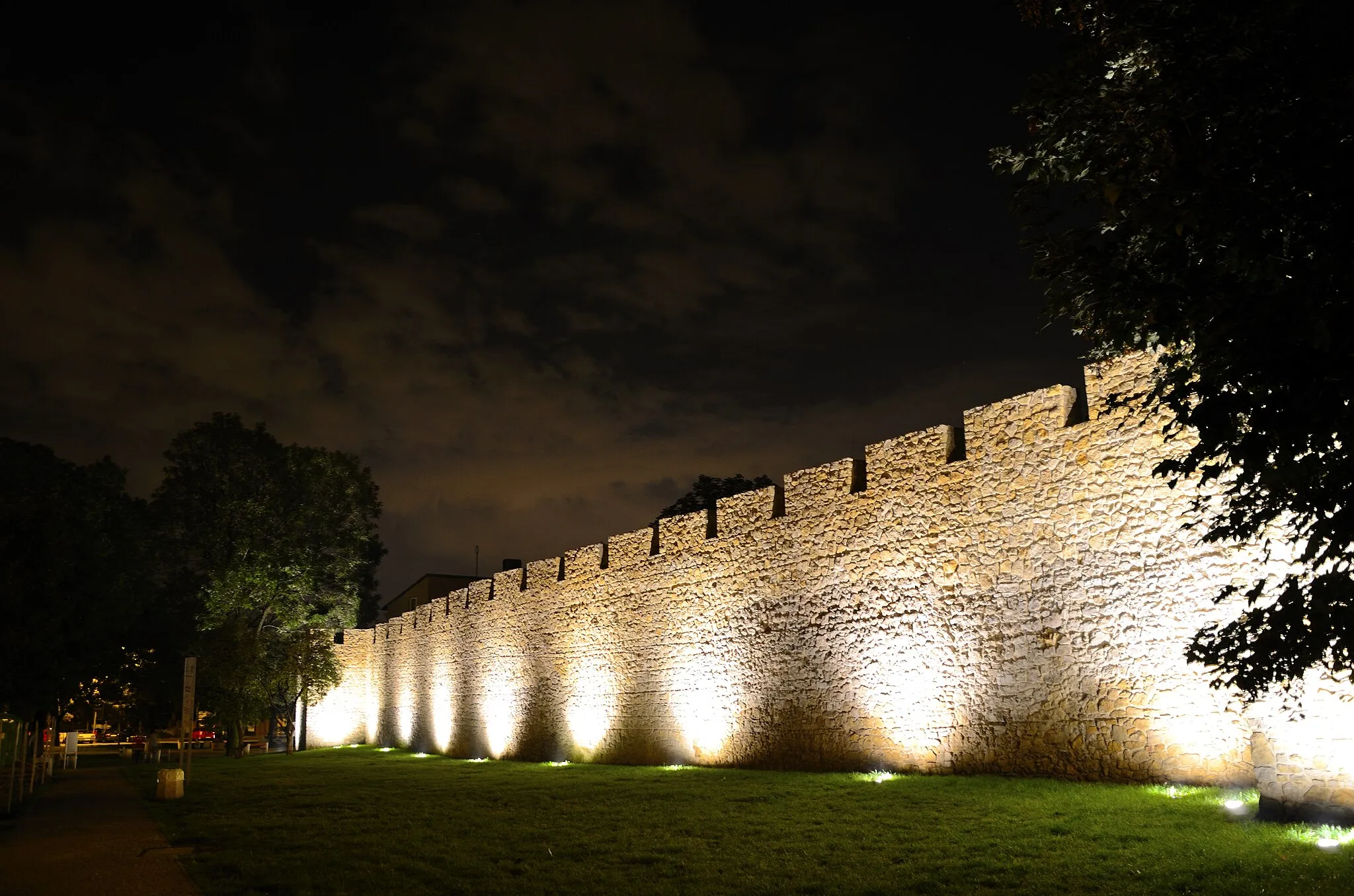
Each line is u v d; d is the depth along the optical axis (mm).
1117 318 6402
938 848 9641
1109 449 13367
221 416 40812
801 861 9539
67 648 27547
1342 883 7109
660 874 9320
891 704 16344
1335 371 5273
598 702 24938
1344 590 5477
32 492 26672
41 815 16016
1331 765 9234
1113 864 8344
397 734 37812
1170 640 12234
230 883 9383
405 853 10844
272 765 29250
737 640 20281
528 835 11969
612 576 25094
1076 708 13258
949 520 15727
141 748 36656
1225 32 5871
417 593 55625
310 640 39469
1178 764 11898
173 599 42094
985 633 14812
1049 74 7090
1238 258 5426
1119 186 6082
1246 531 6016
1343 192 5320
